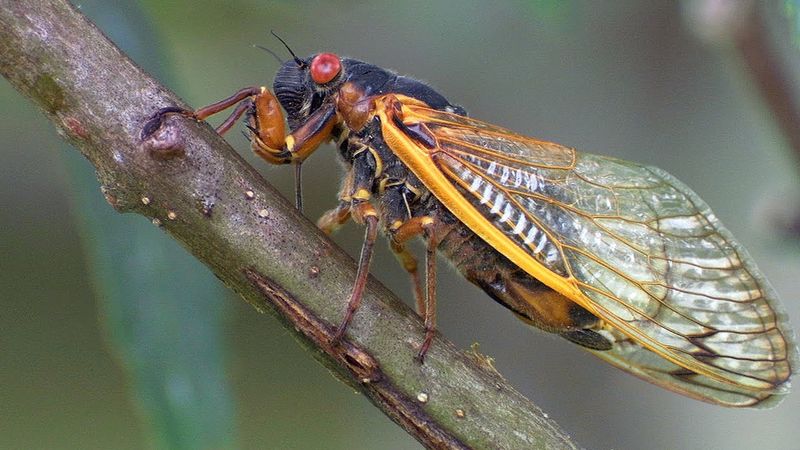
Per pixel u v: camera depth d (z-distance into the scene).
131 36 0.32
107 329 0.32
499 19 0.34
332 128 0.32
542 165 0.32
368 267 0.31
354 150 0.32
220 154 0.31
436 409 0.31
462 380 0.31
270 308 0.31
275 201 0.31
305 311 0.31
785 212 0.32
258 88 0.32
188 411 0.32
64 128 0.31
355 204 0.32
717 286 0.32
